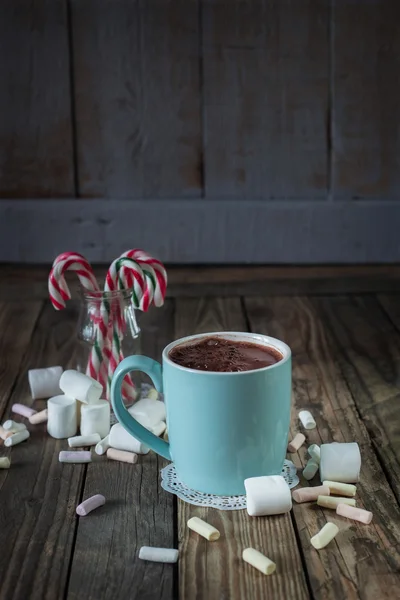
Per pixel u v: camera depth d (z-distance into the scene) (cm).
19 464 73
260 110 132
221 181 135
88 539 63
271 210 133
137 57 130
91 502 66
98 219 133
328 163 135
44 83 131
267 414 65
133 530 64
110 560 61
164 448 70
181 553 61
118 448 74
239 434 65
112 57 130
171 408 66
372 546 62
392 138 133
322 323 109
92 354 81
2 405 84
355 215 133
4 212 133
